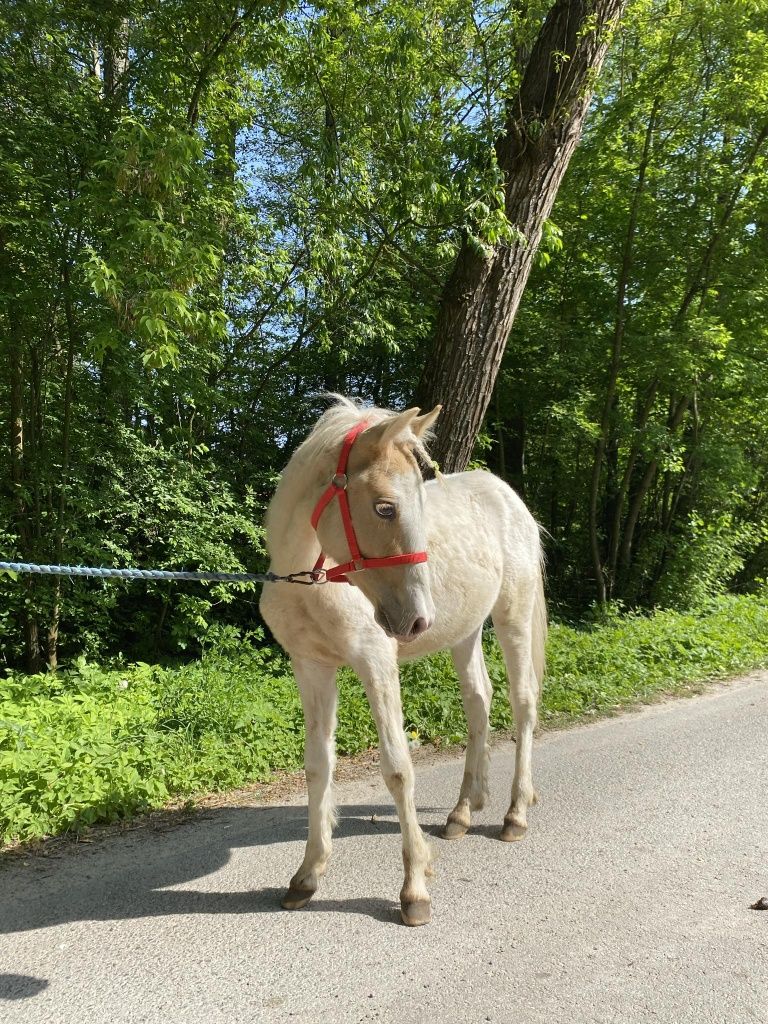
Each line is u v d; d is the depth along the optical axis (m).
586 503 13.73
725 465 11.77
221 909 2.97
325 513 2.66
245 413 9.49
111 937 2.76
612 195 10.68
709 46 9.71
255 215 8.20
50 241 6.32
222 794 4.42
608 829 3.66
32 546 7.30
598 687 6.52
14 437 7.11
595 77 6.86
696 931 2.71
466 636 3.71
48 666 7.26
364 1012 2.29
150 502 7.59
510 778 4.54
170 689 5.79
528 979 2.43
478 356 6.85
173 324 6.05
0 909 2.99
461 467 6.98
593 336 11.30
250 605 8.80
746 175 10.05
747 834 3.56
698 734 5.27
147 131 5.62
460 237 7.15
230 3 6.78
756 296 10.32
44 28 6.32
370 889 3.12
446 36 8.14
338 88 8.09
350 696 5.66
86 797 3.95
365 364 11.66
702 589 11.91
